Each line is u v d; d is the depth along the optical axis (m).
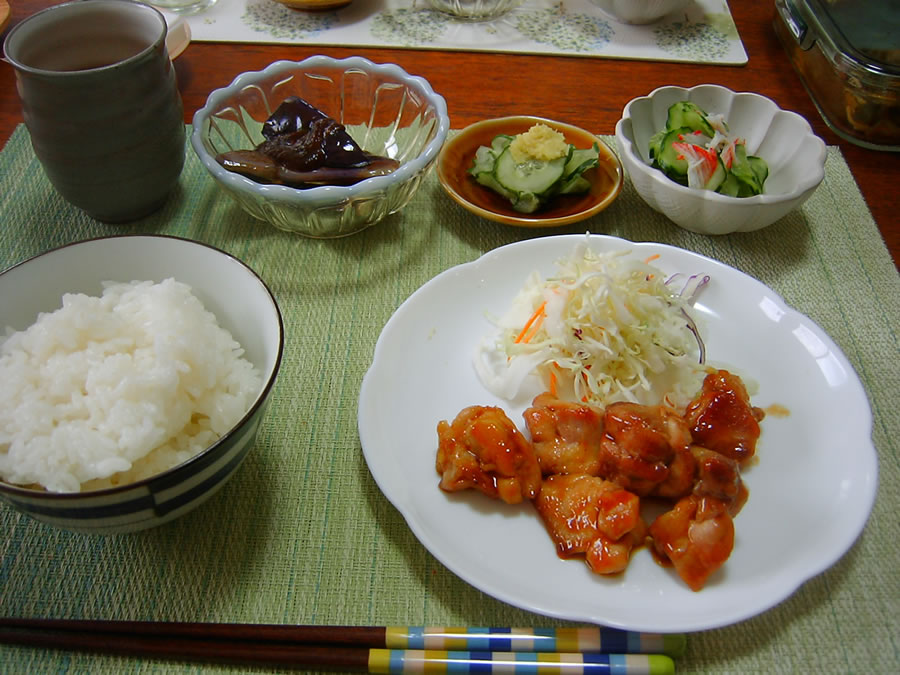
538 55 0.61
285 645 0.28
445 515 0.32
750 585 0.29
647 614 0.28
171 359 0.30
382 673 0.28
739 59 0.61
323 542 0.32
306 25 0.62
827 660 0.29
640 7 0.62
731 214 0.43
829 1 0.56
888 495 0.34
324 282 0.43
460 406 0.36
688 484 0.32
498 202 0.47
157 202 0.45
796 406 0.36
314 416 0.37
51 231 0.45
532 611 0.28
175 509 0.28
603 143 0.48
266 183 0.43
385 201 0.43
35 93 0.38
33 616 0.30
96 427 0.28
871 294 0.43
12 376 0.29
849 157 0.53
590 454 0.33
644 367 0.39
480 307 0.41
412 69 0.58
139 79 0.40
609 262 0.40
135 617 0.30
